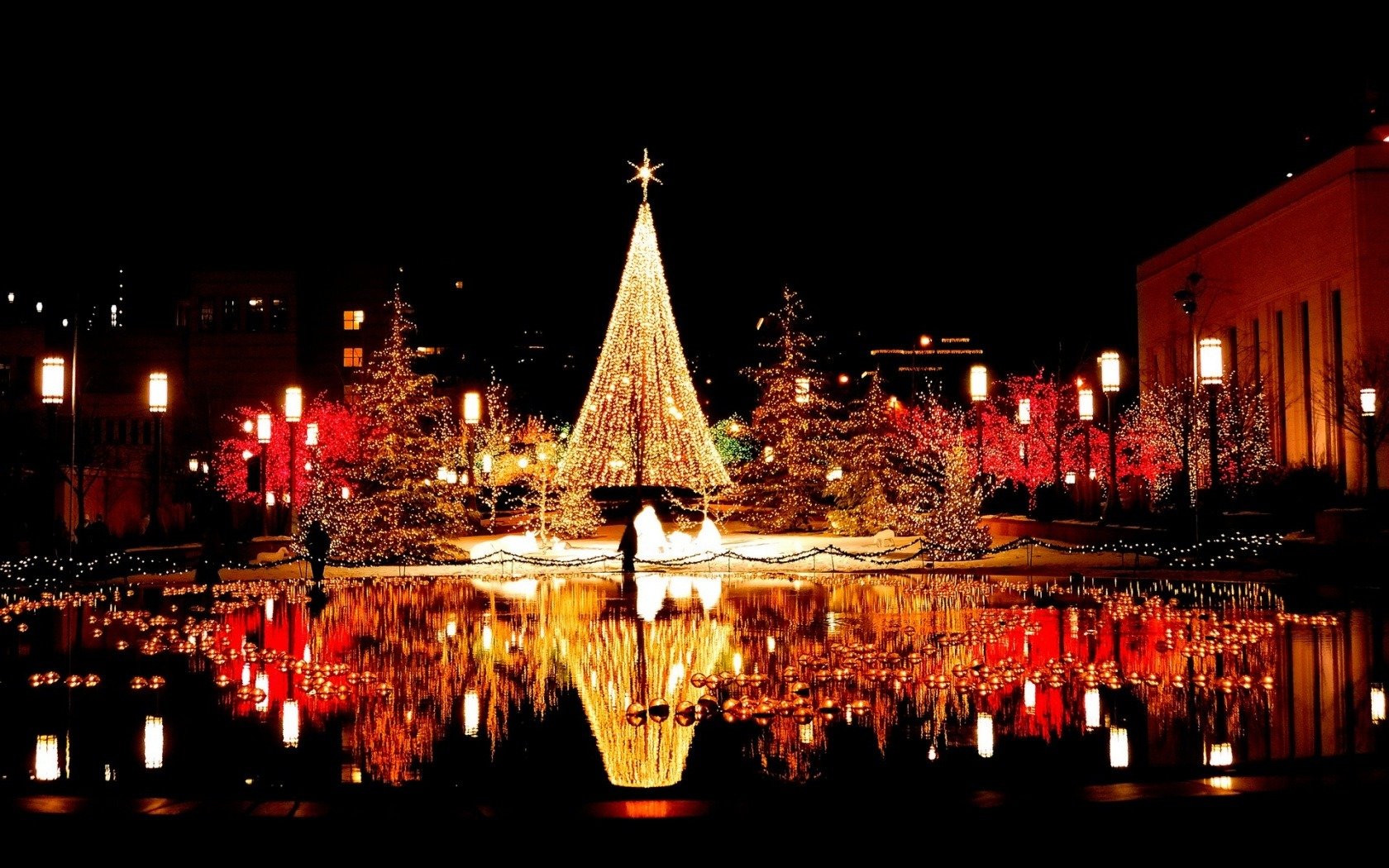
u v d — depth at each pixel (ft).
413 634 58.70
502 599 78.74
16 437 158.71
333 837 25.13
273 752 32.40
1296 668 44.60
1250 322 200.85
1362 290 164.14
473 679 44.55
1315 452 177.47
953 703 38.65
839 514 152.25
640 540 115.44
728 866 23.68
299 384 280.92
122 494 179.52
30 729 35.81
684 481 153.99
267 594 84.07
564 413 327.06
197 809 26.68
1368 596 73.26
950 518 106.73
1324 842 24.56
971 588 82.43
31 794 28.12
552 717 37.11
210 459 196.95
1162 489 165.89
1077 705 37.93
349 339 291.79
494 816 25.81
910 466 148.97
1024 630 57.62
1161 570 93.35
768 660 48.96
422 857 24.12
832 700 38.70
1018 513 172.76
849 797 27.04
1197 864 23.53
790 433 167.12
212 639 56.85
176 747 33.14
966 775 28.96
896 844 24.70
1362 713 35.78
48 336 222.69
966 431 232.73
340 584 93.35
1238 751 30.94
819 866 23.65
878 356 329.93
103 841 25.18
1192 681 41.98
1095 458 209.67
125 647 54.65
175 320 286.46
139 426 239.30
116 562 100.42
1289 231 185.98
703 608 70.79
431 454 120.47
